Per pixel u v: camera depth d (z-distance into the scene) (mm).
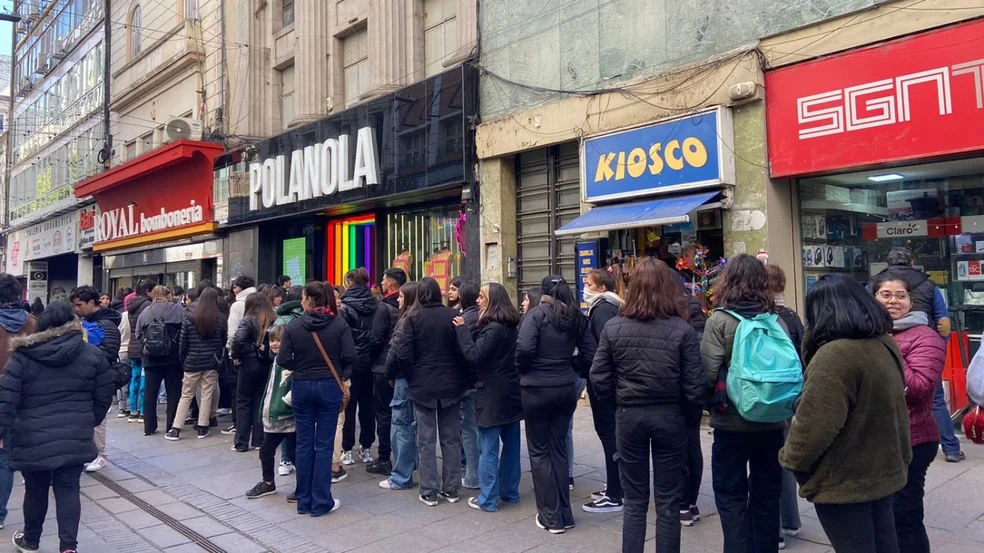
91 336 6484
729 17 7531
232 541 4777
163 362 8344
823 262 7422
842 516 2730
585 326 4961
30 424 4215
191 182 17203
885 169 6723
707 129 7484
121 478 6461
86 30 24625
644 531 3812
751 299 3639
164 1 19344
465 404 5855
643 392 3734
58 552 4570
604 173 8586
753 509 3730
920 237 6984
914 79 6156
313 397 5180
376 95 12273
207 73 17406
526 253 10125
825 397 2670
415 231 12281
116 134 22109
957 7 5898
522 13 9773
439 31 11680
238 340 7156
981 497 4887
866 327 2729
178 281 18469
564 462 4805
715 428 3703
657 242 8500
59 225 26562
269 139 14398
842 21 6637
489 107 10234
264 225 15344
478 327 5375
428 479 5406
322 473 5234
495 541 4594
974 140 5793
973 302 6652
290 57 15219
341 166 12422
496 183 10133
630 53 8477
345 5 13641
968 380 3350
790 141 7020
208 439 8102
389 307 6266
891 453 2717
